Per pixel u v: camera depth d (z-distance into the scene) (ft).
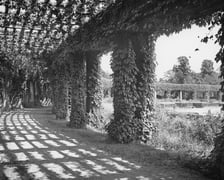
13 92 55.98
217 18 11.32
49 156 13.88
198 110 49.37
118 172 11.04
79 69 26.89
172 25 13.48
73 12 16.70
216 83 131.23
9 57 38.65
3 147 16.16
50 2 15.53
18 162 12.54
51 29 20.71
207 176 10.50
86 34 19.40
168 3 11.40
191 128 19.17
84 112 26.58
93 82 27.17
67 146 16.62
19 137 20.04
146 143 17.56
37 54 33.86
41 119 34.96
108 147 16.15
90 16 17.34
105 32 17.26
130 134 17.70
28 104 65.98
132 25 14.52
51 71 39.88
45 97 72.33
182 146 15.92
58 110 35.24
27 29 20.89
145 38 18.34
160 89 87.25
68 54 27.50
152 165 12.13
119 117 18.01
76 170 11.31
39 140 18.79
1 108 47.88
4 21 18.67
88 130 24.44
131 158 13.43
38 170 11.23
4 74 46.16
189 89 93.97
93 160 13.05
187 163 11.93
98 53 26.27
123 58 17.87
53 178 10.16
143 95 18.44
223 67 10.62
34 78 64.08
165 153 14.37
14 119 34.60
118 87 18.08
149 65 18.74
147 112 18.38
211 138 16.93
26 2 15.49
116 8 14.51
